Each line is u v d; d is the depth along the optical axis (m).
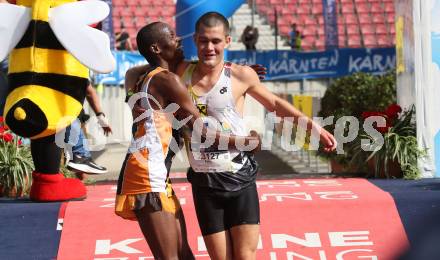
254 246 11.91
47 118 14.19
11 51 14.55
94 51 14.17
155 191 11.20
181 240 11.62
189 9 25.28
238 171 11.77
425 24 18.31
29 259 13.48
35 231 14.25
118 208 11.36
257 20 50.56
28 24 14.55
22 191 16.73
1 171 16.66
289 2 51.62
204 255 13.74
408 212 14.73
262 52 40.25
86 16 14.36
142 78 11.52
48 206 15.07
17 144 17.16
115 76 36.19
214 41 11.45
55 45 14.59
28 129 14.09
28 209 14.92
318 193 15.84
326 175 19.28
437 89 18.31
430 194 15.32
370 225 14.37
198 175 11.83
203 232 11.98
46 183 15.52
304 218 14.55
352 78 30.91
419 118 18.27
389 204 14.95
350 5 51.34
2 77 19.27
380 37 50.00
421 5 18.30
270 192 16.00
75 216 14.59
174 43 11.72
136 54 36.78
